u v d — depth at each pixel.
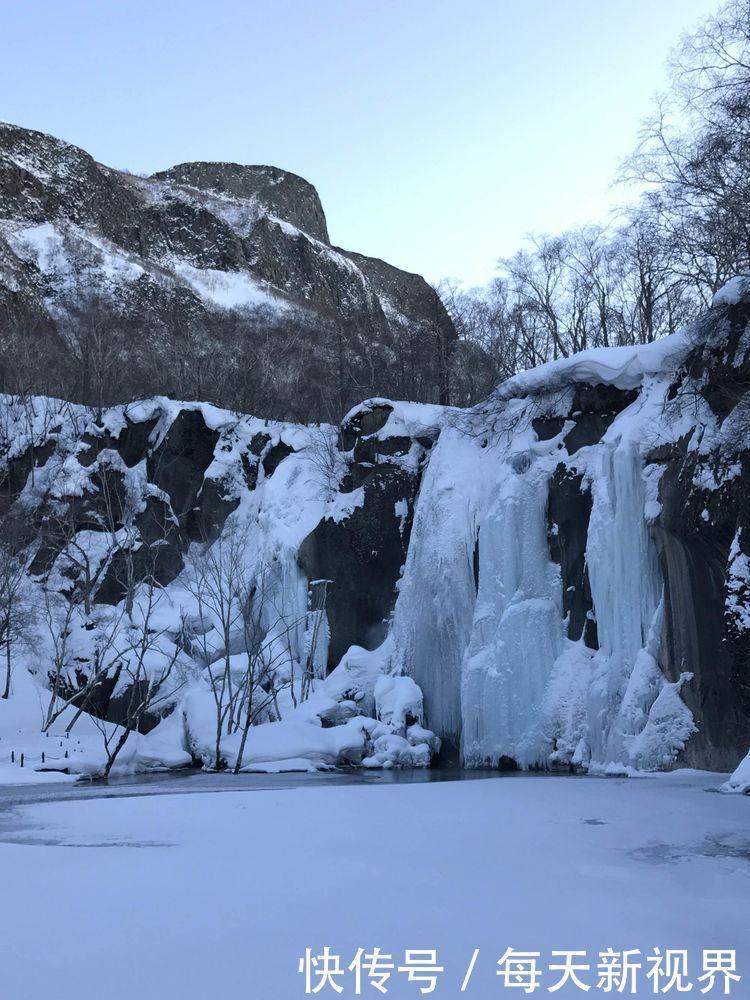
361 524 44.16
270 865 11.19
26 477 53.28
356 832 14.23
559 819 15.43
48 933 8.00
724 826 14.38
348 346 73.62
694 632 27.67
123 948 7.54
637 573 30.33
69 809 19.08
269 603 45.47
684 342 31.47
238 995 6.47
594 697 30.61
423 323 66.25
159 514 51.88
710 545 27.08
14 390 62.91
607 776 27.20
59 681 42.22
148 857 12.01
